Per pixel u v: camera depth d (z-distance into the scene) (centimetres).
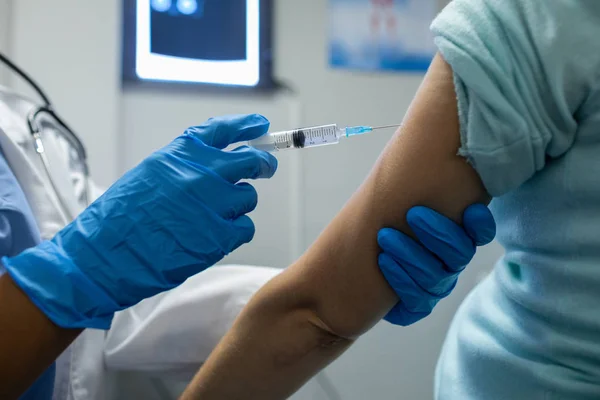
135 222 66
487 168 54
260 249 148
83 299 62
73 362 99
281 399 75
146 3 147
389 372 150
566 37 51
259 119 78
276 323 70
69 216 100
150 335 108
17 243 80
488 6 54
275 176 151
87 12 139
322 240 66
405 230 60
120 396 134
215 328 108
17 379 59
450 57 54
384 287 63
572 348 56
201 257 68
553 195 56
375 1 161
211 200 68
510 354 63
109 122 138
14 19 135
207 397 75
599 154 53
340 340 69
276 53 155
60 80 137
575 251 55
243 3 153
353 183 154
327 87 157
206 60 151
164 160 69
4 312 59
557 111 52
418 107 59
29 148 100
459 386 71
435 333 153
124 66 145
